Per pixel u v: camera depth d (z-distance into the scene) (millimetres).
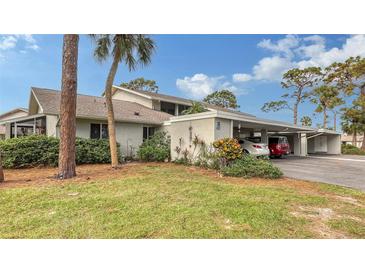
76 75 7641
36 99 13742
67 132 7469
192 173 8742
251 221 4008
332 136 24172
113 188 6176
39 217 4172
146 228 3713
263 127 15977
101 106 15344
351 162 14477
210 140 10227
